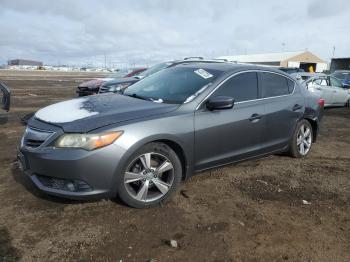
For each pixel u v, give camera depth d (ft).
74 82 110.73
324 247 11.80
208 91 15.89
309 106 21.02
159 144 14.10
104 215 13.32
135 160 13.52
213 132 15.60
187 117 14.79
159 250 11.28
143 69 52.95
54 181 12.94
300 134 20.95
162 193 14.33
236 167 19.17
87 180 12.65
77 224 12.65
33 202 14.17
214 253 11.23
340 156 22.44
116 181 13.07
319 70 186.19
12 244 11.40
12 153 20.95
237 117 16.53
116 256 10.93
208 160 15.76
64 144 12.60
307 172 18.89
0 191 15.15
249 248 11.57
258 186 16.62
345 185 17.29
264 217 13.64
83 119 13.26
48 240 11.67
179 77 17.43
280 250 11.53
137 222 12.89
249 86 17.69
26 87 83.15
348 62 123.75
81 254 10.98
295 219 13.58
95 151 12.58
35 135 13.35
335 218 13.82
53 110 14.80
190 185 16.42
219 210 14.05
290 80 20.45
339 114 42.96
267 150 18.53
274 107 18.53
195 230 12.51
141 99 16.24
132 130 13.25
